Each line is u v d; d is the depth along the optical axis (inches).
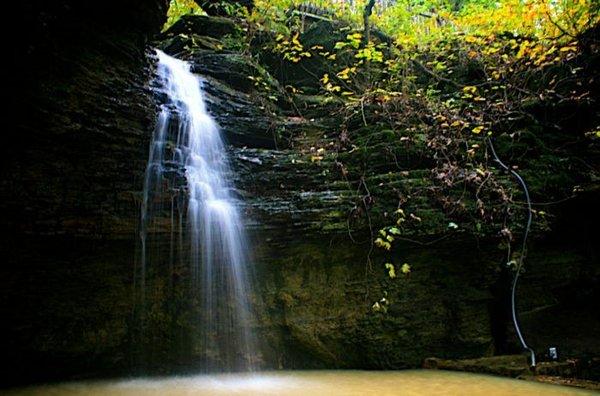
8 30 223.1
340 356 320.8
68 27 251.3
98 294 288.0
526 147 347.3
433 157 341.4
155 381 281.1
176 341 303.7
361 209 313.0
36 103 242.2
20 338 268.8
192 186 311.3
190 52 432.8
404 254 327.3
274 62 470.0
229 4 503.5
